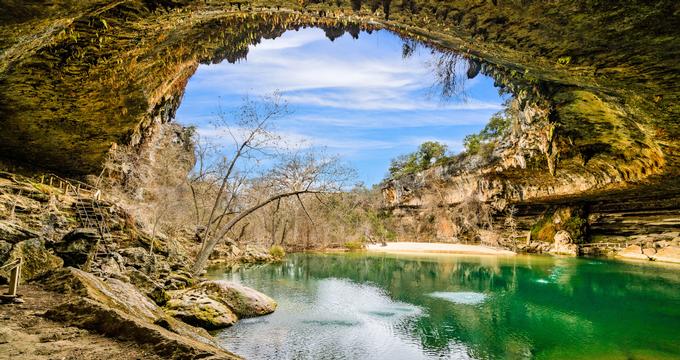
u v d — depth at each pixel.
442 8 5.92
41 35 4.99
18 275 5.52
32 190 12.09
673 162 16.69
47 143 14.22
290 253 35.38
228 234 34.88
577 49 6.88
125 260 11.82
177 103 15.66
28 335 4.09
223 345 8.34
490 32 6.54
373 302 13.29
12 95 9.98
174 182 27.14
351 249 40.31
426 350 8.44
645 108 10.83
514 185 36.09
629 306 12.89
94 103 10.89
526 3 5.44
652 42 6.35
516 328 10.15
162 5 6.36
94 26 6.89
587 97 12.06
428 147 57.28
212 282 11.64
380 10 6.28
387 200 58.84
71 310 4.75
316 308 12.08
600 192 27.78
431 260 29.50
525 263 26.53
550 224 36.34
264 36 9.16
